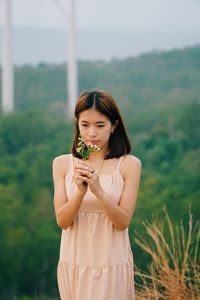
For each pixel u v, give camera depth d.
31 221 46.34
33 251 44.56
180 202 37.06
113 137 3.99
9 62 59.91
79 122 3.90
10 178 50.03
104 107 3.84
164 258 5.23
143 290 5.29
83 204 3.86
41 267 44.28
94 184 3.71
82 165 3.73
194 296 5.13
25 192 48.84
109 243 3.85
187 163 49.22
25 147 54.16
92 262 3.85
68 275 3.92
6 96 60.44
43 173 50.50
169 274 5.20
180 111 56.34
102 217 3.86
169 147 52.53
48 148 52.44
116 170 3.94
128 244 3.97
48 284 44.00
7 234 44.94
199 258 5.43
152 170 50.34
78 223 3.87
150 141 54.09
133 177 3.95
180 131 54.59
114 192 3.89
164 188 43.44
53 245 45.00
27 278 44.12
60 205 3.95
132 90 65.69
